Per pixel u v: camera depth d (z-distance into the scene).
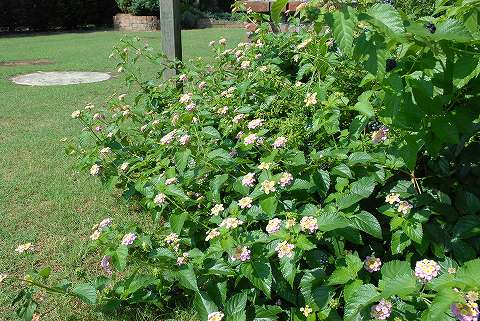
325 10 1.73
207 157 2.26
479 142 1.93
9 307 2.18
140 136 3.30
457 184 1.96
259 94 2.85
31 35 16.14
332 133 2.13
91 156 3.09
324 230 1.66
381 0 3.28
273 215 1.83
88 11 18.72
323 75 2.51
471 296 1.28
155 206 2.33
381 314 1.48
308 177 1.96
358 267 1.67
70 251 2.60
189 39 13.02
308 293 1.74
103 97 6.27
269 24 4.10
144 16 17.77
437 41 1.44
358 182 1.85
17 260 2.55
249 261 1.72
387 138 1.98
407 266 1.58
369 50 1.45
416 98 1.60
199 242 2.26
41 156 4.10
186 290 2.06
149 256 1.93
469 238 1.79
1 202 3.22
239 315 1.70
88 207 3.12
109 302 2.02
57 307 2.14
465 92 1.74
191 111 2.70
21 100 6.26
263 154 2.18
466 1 1.52
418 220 1.69
